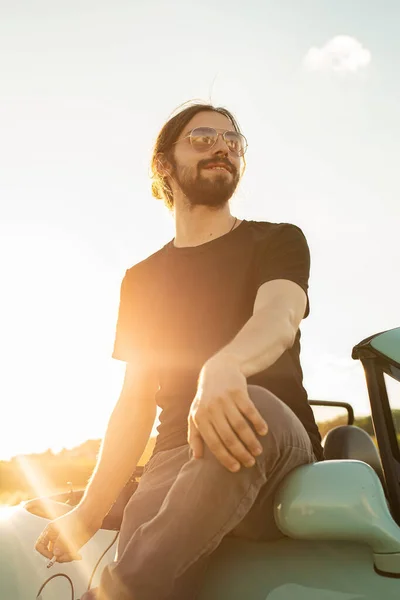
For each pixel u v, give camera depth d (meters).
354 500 1.36
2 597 1.92
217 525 1.35
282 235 1.89
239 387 1.27
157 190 2.43
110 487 2.07
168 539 1.36
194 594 1.41
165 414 1.90
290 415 1.43
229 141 2.13
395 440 1.69
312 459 1.53
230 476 1.33
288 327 1.51
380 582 1.38
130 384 2.15
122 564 1.38
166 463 1.77
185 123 2.23
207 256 2.00
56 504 2.22
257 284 1.88
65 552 1.96
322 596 1.40
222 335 1.88
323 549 1.47
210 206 2.10
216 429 1.27
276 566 1.47
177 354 1.93
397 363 1.68
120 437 2.12
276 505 1.42
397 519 1.64
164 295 2.04
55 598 1.90
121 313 2.22
